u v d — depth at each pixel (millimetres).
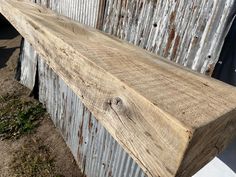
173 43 1093
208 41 943
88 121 2223
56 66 1024
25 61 3902
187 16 1009
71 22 1452
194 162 479
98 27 1713
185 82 666
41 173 2553
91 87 735
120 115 593
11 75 4480
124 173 1821
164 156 460
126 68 693
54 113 3217
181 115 452
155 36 1190
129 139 564
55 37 987
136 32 1319
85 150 2412
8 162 2662
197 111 487
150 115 490
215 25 910
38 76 3568
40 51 1213
